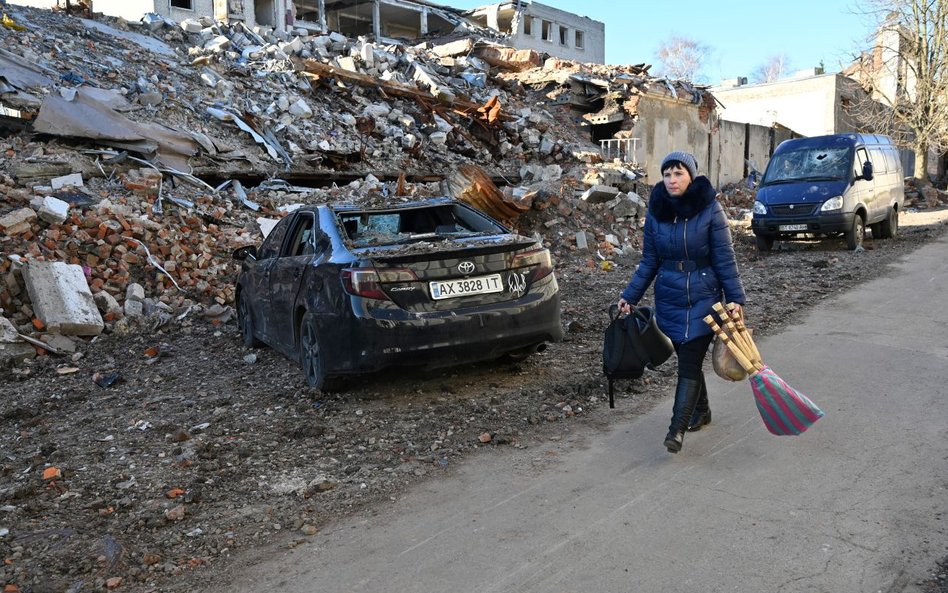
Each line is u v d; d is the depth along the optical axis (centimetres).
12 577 321
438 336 498
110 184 1137
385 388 568
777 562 295
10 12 1767
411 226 626
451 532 343
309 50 2222
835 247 1322
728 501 353
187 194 1197
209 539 352
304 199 1312
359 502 384
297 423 505
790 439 427
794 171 1330
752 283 952
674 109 2720
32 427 536
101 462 455
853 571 285
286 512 376
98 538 355
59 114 1247
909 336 647
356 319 493
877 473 373
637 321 409
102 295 835
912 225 1712
